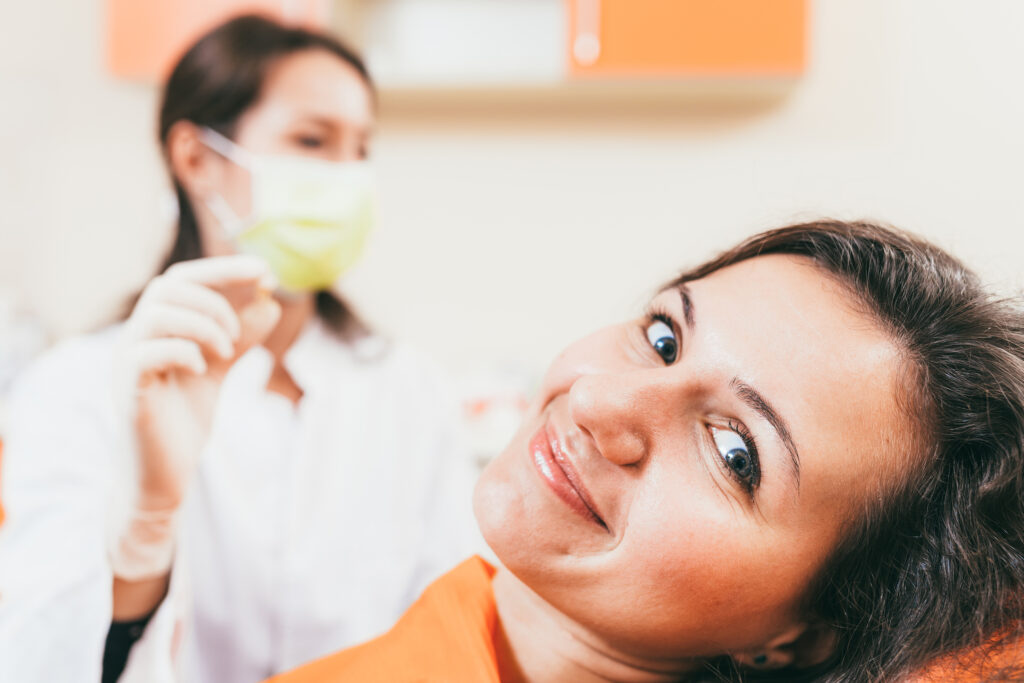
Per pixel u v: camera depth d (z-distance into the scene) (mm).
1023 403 713
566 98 2094
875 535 708
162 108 1354
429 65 2121
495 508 728
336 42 1373
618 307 2137
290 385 1377
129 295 1308
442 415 1464
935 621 700
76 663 808
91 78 2238
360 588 1263
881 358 703
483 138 2156
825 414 679
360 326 1476
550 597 712
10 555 931
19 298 2168
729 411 692
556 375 817
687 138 2082
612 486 694
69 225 2266
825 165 2027
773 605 703
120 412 852
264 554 1194
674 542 661
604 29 1818
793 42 1795
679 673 777
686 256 2096
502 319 2184
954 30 1966
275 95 1305
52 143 2250
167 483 852
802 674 788
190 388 896
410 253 2199
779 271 763
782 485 670
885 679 696
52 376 1129
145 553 851
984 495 712
